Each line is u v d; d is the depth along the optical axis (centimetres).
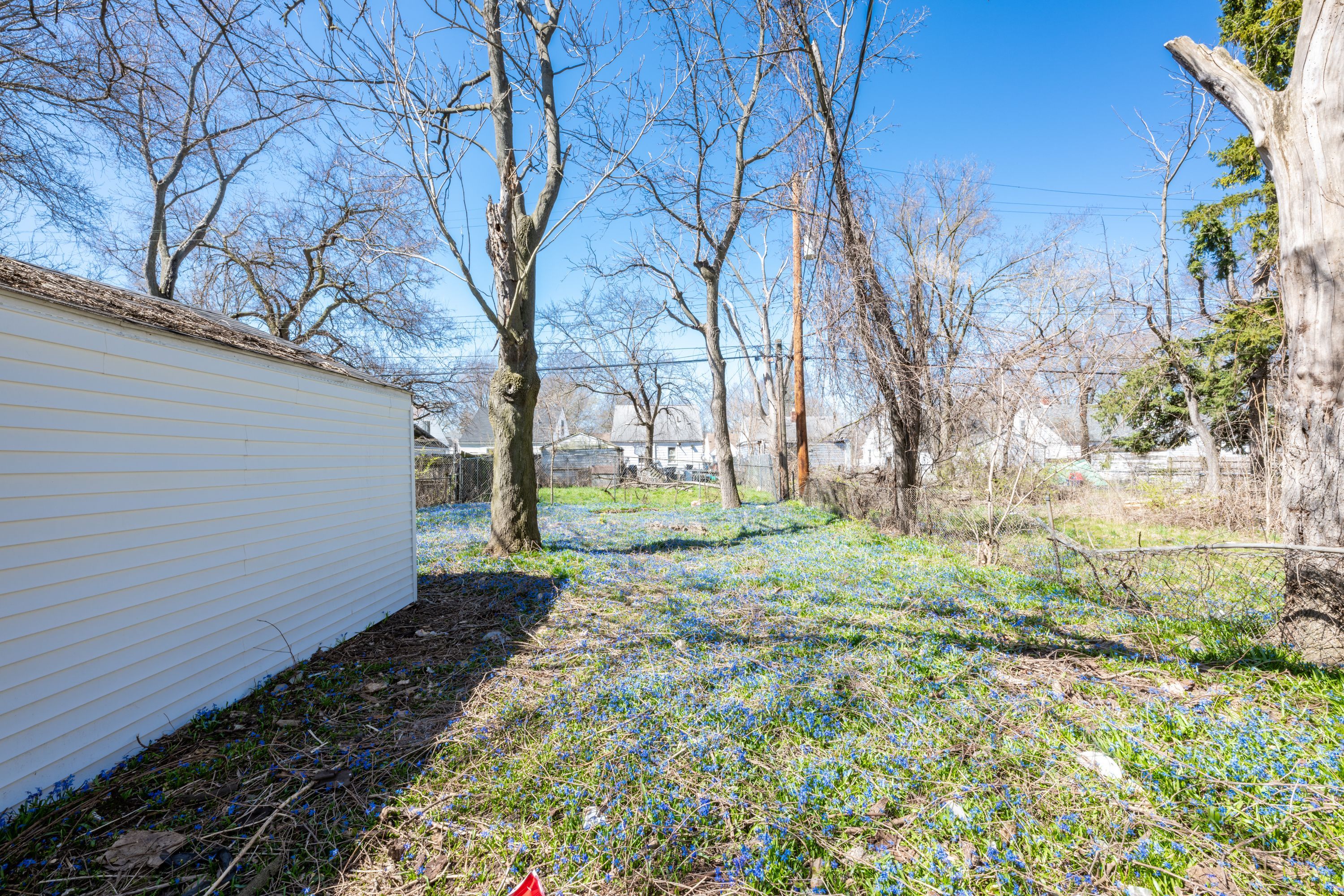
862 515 1345
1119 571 607
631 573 794
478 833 255
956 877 219
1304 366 437
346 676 448
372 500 596
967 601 620
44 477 285
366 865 241
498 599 675
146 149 1258
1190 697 367
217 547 396
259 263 1866
